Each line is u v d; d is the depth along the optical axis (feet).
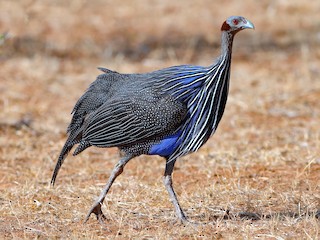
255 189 59.93
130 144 51.57
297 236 48.73
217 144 75.15
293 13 132.16
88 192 60.03
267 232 49.83
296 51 113.91
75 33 118.93
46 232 50.52
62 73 102.47
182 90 50.52
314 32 122.01
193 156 71.10
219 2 137.80
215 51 114.52
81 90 95.96
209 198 57.93
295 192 58.90
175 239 49.19
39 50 110.52
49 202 57.47
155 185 61.57
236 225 51.42
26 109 87.61
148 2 136.36
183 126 50.90
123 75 53.52
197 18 129.18
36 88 95.71
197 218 53.98
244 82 98.37
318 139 75.36
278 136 77.56
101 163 70.13
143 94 50.85
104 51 112.06
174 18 128.88
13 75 99.86
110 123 51.39
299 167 66.54
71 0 133.28
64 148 54.44
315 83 97.04
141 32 121.60
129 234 49.80
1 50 99.91
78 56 109.70
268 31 123.34
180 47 115.75
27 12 124.26
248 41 119.24
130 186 61.57
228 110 87.71
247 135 78.43
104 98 52.80
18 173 66.18
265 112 86.84
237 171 65.77
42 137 78.59
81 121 53.93
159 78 51.19
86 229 51.19
